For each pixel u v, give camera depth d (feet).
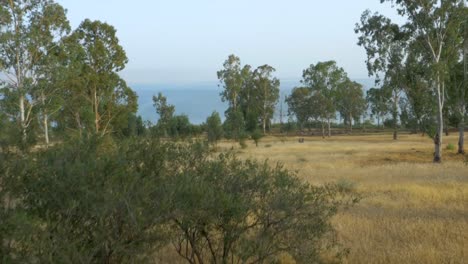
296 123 386.11
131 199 14.08
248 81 329.52
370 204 44.09
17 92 81.00
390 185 57.06
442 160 111.04
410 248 26.78
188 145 17.84
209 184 16.84
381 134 301.63
